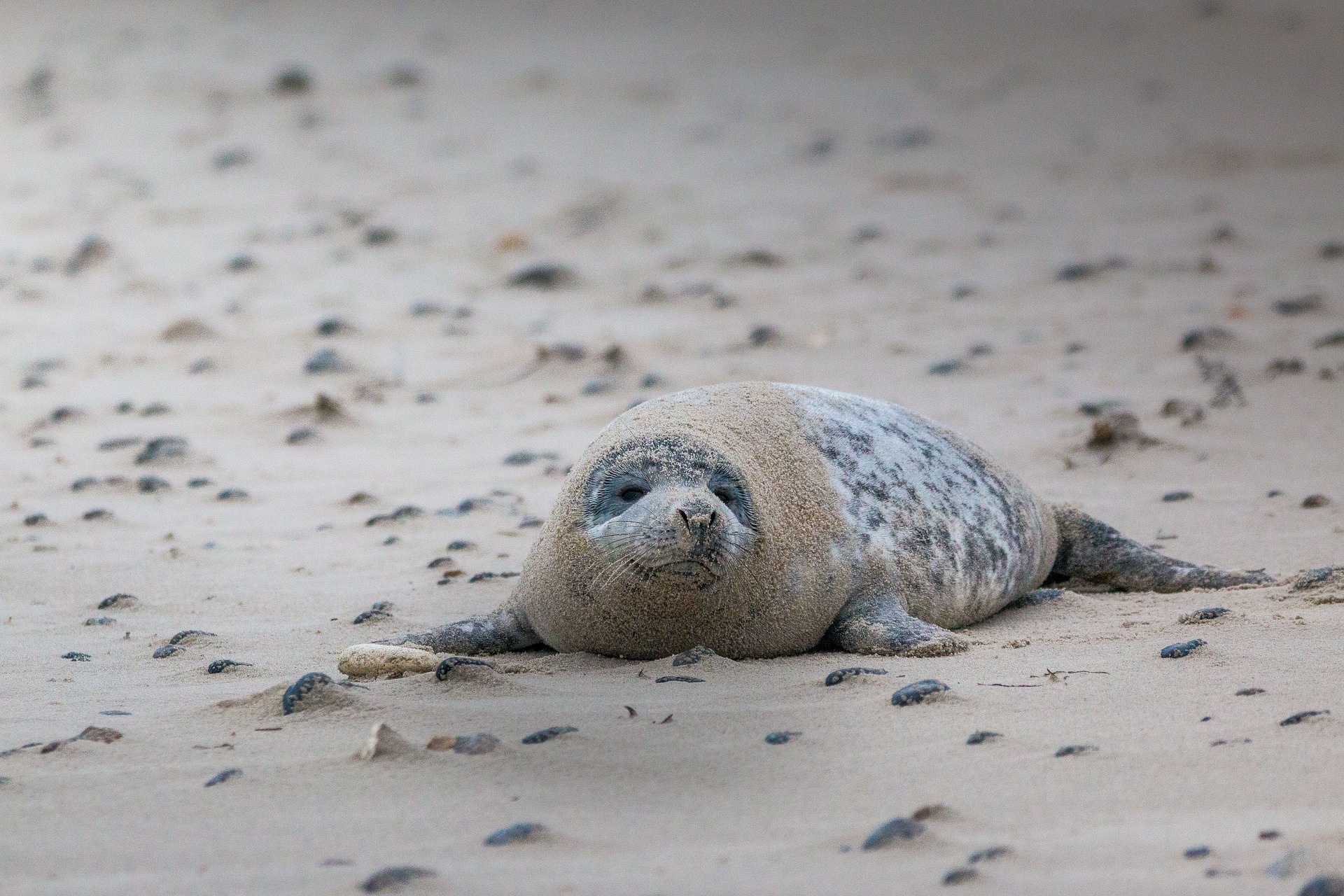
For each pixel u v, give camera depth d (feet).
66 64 373.20
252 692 62.59
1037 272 194.49
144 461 124.06
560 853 43.57
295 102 333.21
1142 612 77.10
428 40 416.46
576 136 305.12
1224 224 219.41
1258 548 90.53
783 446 75.66
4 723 59.52
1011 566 80.94
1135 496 106.52
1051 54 389.19
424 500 111.24
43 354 167.94
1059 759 50.21
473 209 246.47
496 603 82.69
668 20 461.78
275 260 213.87
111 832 46.39
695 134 305.94
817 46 410.52
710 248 216.33
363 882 41.50
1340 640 64.95
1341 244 198.08
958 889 39.88
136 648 73.92
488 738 53.47
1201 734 52.06
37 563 93.50
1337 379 134.31
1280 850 41.16
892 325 171.32
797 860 42.50
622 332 172.24
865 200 249.34
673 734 55.16
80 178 269.64
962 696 58.23
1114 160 273.75
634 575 67.31
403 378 155.22
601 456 71.67
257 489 116.06
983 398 138.21
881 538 75.36
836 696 59.88
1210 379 138.31
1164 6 452.35
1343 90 326.24
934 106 329.31
